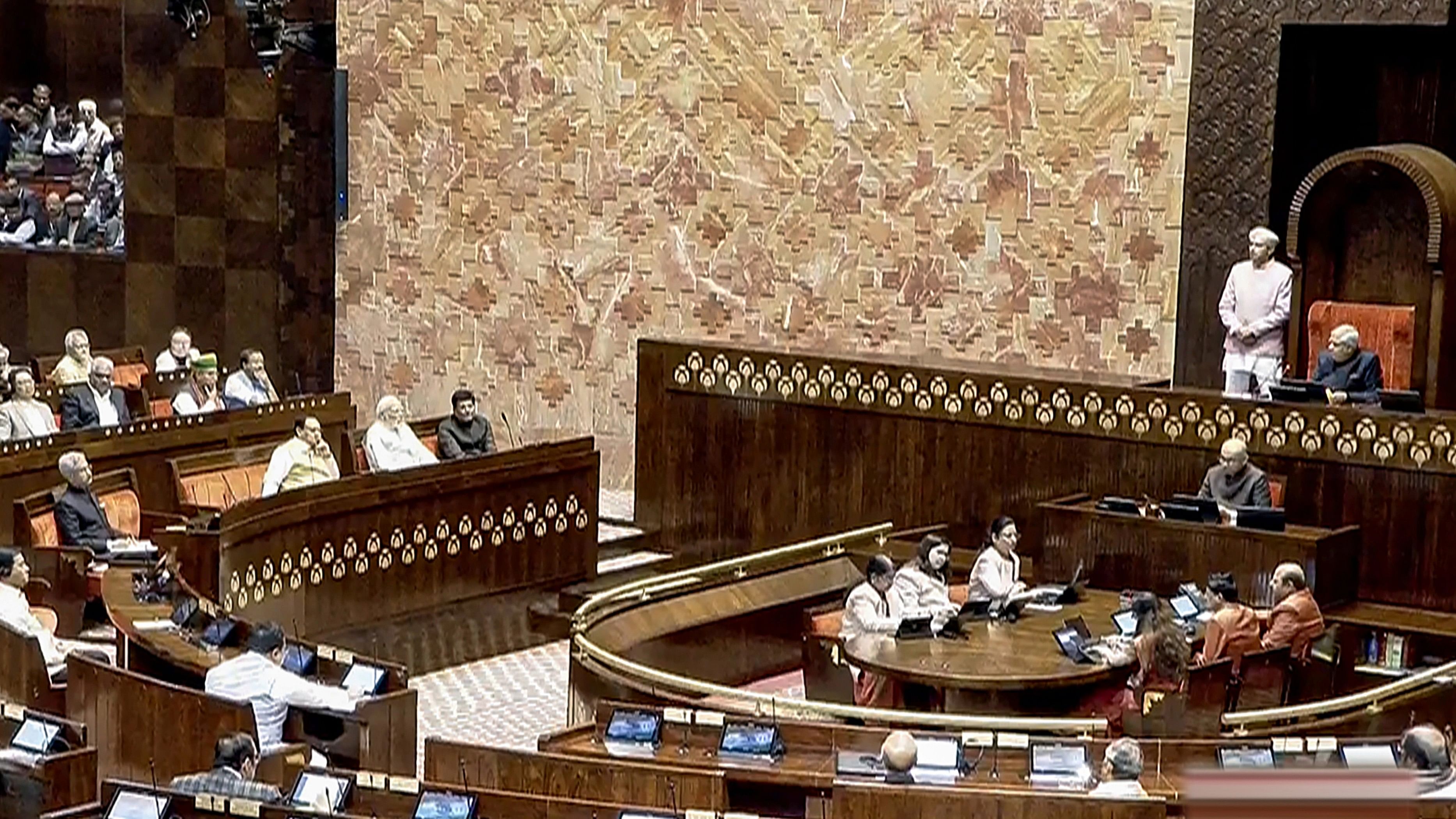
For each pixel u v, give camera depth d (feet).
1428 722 32.40
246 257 68.33
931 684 33.04
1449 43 49.52
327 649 31.01
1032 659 34.22
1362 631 40.29
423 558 44.04
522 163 61.62
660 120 59.26
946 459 47.78
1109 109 52.65
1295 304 47.67
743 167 58.08
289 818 22.75
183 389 54.08
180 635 32.86
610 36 59.72
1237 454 42.32
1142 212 52.44
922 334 55.77
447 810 23.27
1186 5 51.31
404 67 63.10
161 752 28.86
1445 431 41.27
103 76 78.59
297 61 65.92
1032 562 46.06
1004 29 53.83
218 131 68.18
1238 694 34.12
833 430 49.37
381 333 64.64
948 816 24.22
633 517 54.80
